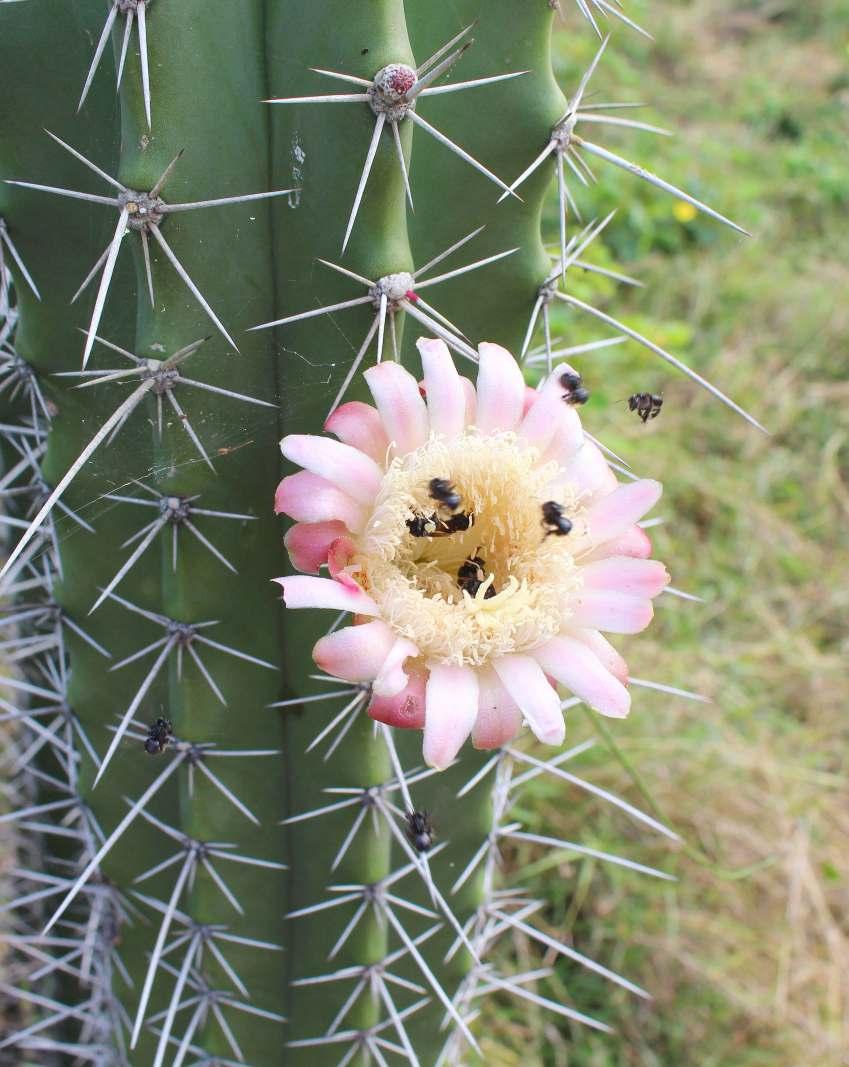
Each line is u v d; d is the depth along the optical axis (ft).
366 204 0.72
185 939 0.93
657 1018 1.31
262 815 0.90
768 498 1.99
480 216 0.81
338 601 0.65
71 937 1.10
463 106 0.79
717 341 2.20
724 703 1.65
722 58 3.22
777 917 1.43
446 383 0.72
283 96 0.74
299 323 0.77
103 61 0.77
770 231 2.55
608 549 0.73
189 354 0.75
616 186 2.32
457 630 0.68
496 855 1.04
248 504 0.81
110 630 0.89
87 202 0.79
